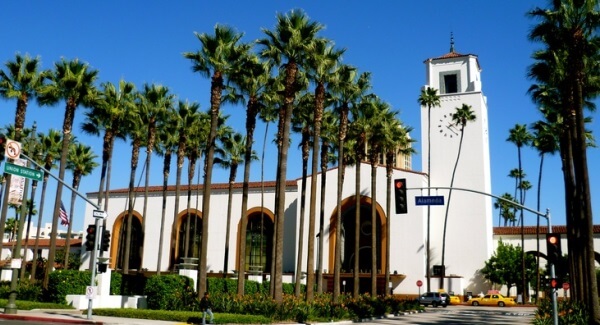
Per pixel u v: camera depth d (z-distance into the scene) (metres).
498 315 41.44
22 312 28.16
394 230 60.22
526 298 61.06
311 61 33.72
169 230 69.88
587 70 28.81
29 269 61.12
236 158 54.81
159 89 47.47
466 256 62.41
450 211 64.12
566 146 32.50
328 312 31.59
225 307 29.44
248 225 67.69
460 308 53.28
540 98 35.41
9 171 23.03
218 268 67.38
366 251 61.56
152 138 48.03
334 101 40.69
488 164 69.56
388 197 47.81
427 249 58.16
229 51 32.62
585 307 27.47
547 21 28.33
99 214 27.17
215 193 69.69
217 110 32.03
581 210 29.08
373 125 44.31
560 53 28.83
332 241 61.66
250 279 48.56
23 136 51.56
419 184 60.16
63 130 38.22
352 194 62.38
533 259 62.62
